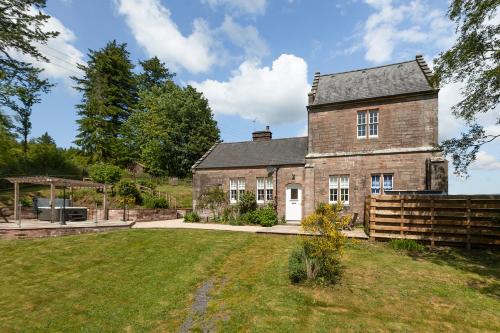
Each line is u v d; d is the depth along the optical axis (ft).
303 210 66.54
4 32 68.69
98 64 136.77
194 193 81.61
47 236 48.52
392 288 26.81
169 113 143.23
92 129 125.39
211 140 153.69
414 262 33.68
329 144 63.98
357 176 60.85
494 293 25.62
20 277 32.60
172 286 30.17
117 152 131.85
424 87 56.95
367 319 21.72
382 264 33.01
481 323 21.16
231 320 22.76
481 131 39.22
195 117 148.25
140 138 140.97
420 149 55.72
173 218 82.43
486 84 35.35
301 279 28.84
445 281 28.19
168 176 139.95
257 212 64.39
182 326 22.91
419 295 25.46
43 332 22.75
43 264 36.14
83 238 47.29
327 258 29.22
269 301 25.00
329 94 66.95
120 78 145.18
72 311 25.71
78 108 128.16
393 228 41.78
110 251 40.88
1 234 45.19
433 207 40.01
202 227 58.29
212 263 36.27
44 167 104.73
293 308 23.50
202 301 26.96
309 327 20.80
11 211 66.59
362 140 61.11
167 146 139.85
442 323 21.18
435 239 39.32
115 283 31.09
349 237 44.24
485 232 37.01
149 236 48.80
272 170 71.05
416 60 63.72
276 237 47.85
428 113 56.03
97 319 24.43
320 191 63.87
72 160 121.29
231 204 75.77
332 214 30.40
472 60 36.11
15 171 94.43
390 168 58.08
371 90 62.69
